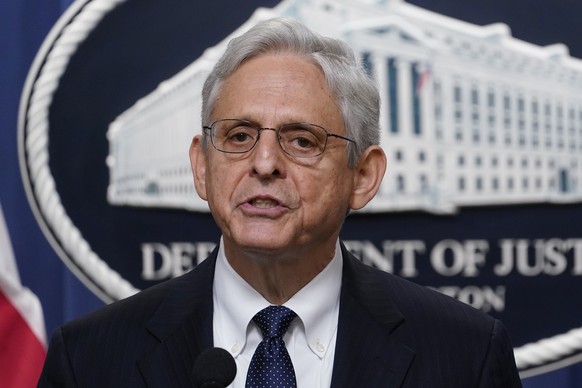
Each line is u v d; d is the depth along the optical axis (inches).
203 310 136.3
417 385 130.3
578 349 228.7
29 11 225.3
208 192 127.8
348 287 139.0
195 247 227.8
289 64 124.7
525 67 233.3
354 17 231.1
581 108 233.9
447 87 231.9
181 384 128.5
